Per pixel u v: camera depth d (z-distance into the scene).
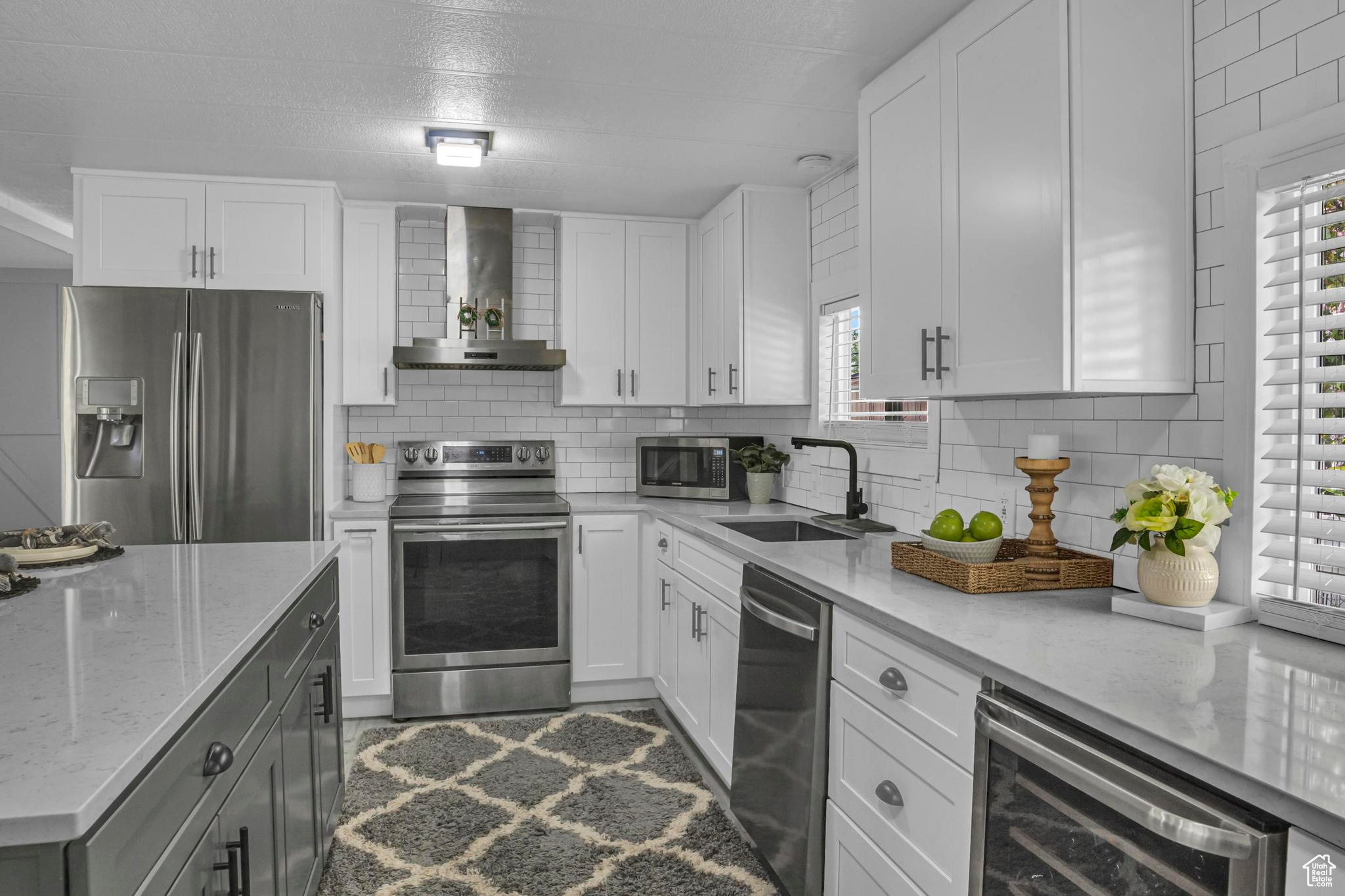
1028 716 1.28
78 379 3.20
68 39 2.21
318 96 2.60
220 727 1.30
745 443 3.91
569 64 2.37
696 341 4.10
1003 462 2.32
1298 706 1.14
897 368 2.28
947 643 1.47
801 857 2.01
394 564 3.49
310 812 2.01
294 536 3.36
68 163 3.26
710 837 2.51
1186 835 0.98
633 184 3.54
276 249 3.46
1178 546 1.58
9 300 6.00
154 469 3.25
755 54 2.31
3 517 6.04
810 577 2.04
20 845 0.81
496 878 2.27
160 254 3.38
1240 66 1.65
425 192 3.68
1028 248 1.76
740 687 2.44
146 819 1.00
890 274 2.32
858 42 2.23
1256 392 1.61
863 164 2.48
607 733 3.35
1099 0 1.68
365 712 3.57
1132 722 1.08
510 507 3.60
